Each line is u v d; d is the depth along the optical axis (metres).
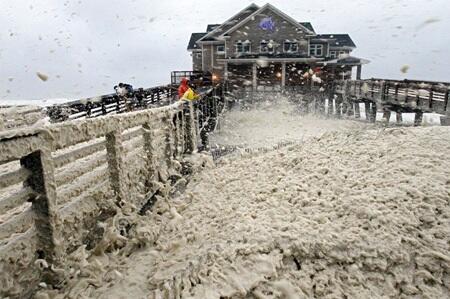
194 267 2.59
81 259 2.69
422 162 3.88
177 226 3.82
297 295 2.37
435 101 13.34
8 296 2.08
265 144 12.51
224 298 2.28
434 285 2.52
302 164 4.77
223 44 35.12
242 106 26.86
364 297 2.43
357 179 3.80
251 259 2.57
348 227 2.96
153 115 4.78
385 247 2.69
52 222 2.38
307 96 26.72
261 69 30.67
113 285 2.67
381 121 19.86
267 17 31.88
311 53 35.44
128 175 3.84
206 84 29.50
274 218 3.29
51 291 2.41
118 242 3.26
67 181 2.77
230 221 3.55
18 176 2.15
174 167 5.68
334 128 19.03
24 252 2.22
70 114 9.27
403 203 3.16
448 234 2.81
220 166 6.61
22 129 2.07
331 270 2.60
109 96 12.49
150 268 2.94
